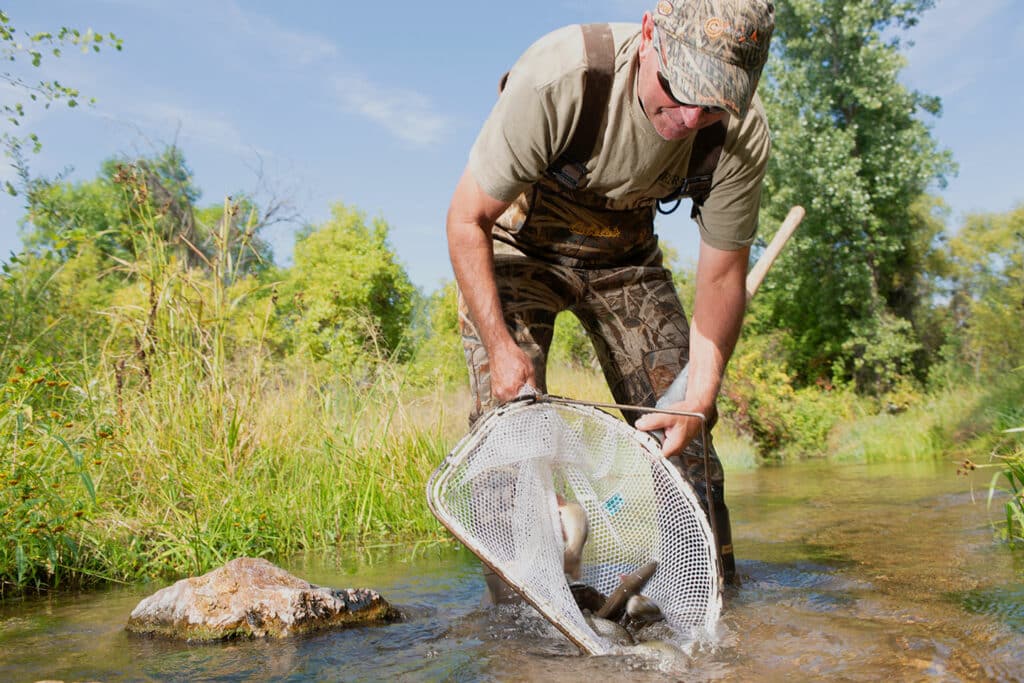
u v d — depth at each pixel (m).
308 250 21.12
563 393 9.05
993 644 1.99
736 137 2.61
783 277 25.61
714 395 2.73
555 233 3.00
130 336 5.68
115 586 3.36
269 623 2.43
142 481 4.16
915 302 25.06
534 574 2.25
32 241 5.92
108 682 2.00
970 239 23.25
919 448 12.48
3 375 4.35
